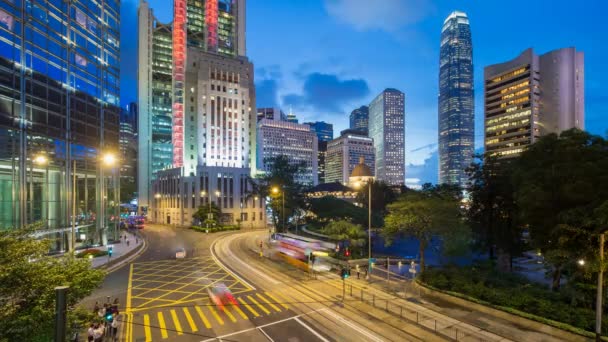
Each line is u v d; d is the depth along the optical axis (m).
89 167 48.53
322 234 59.88
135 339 18.81
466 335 19.41
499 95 143.75
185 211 91.31
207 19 119.50
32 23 38.56
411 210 30.91
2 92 34.84
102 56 52.09
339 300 25.94
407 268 38.69
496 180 39.81
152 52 133.50
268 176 76.94
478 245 42.78
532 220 26.67
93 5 50.09
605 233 16.66
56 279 13.30
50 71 41.22
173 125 106.75
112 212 55.56
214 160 103.56
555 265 24.72
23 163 37.03
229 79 107.75
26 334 11.62
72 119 45.00
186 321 21.55
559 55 127.19
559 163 25.23
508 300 23.08
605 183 22.42
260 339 18.91
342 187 135.75
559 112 125.88
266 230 81.50
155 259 43.03
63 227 42.88
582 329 18.92
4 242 12.84
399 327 20.64
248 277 33.41
